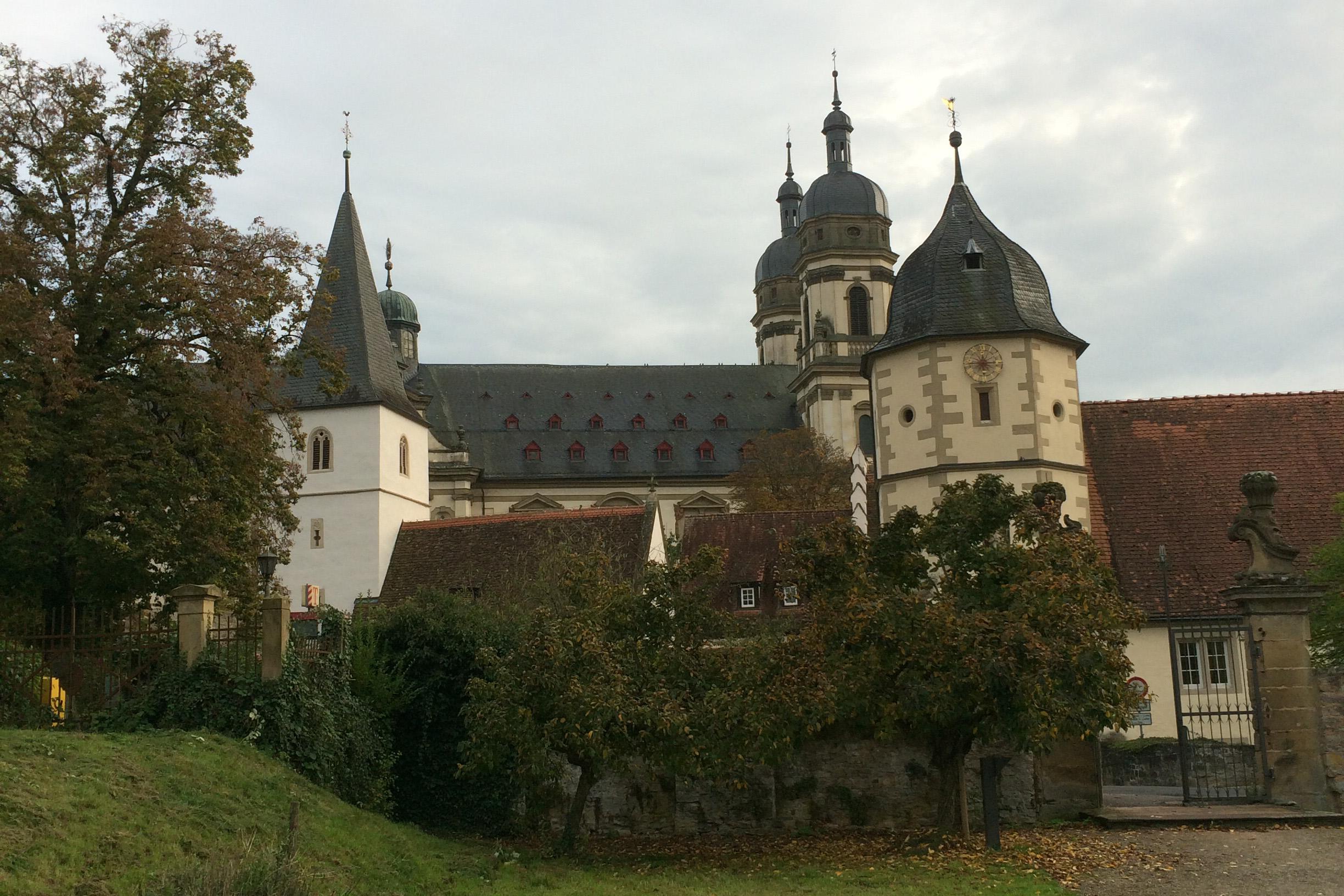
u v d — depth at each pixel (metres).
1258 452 34.41
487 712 18.58
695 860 18.75
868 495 42.72
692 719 18.27
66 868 12.62
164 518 27.75
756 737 18.08
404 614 23.02
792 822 21.39
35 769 14.80
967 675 17.70
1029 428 32.97
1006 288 33.81
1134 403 35.78
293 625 22.38
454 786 22.05
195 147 31.55
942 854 17.98
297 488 33.69
